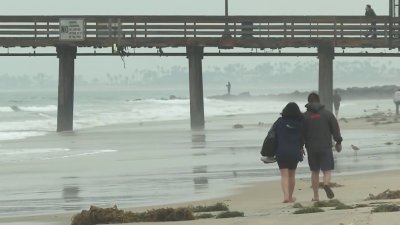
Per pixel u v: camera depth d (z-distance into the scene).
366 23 164.12
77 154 110.88
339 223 42.62
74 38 161.25
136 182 79.81
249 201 63.94
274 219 46.56
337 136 59.47
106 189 75.00
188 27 162.62
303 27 163.75
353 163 92.88
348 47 164.50
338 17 164.00
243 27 163.12
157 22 162.38
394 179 74.12
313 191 62.41
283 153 58.69
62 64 164.00
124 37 162.25
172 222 50.25
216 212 55.78
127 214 52.69
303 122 59.34
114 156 107.56
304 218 45.97
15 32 161.75
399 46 164.12
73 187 76.69
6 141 135.62
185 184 77.50
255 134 148.00
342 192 64.88
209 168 91.56
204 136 144.38
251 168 91.12
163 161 100.00
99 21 162.25
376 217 43.38
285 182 59.06
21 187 77.06
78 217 52.66
